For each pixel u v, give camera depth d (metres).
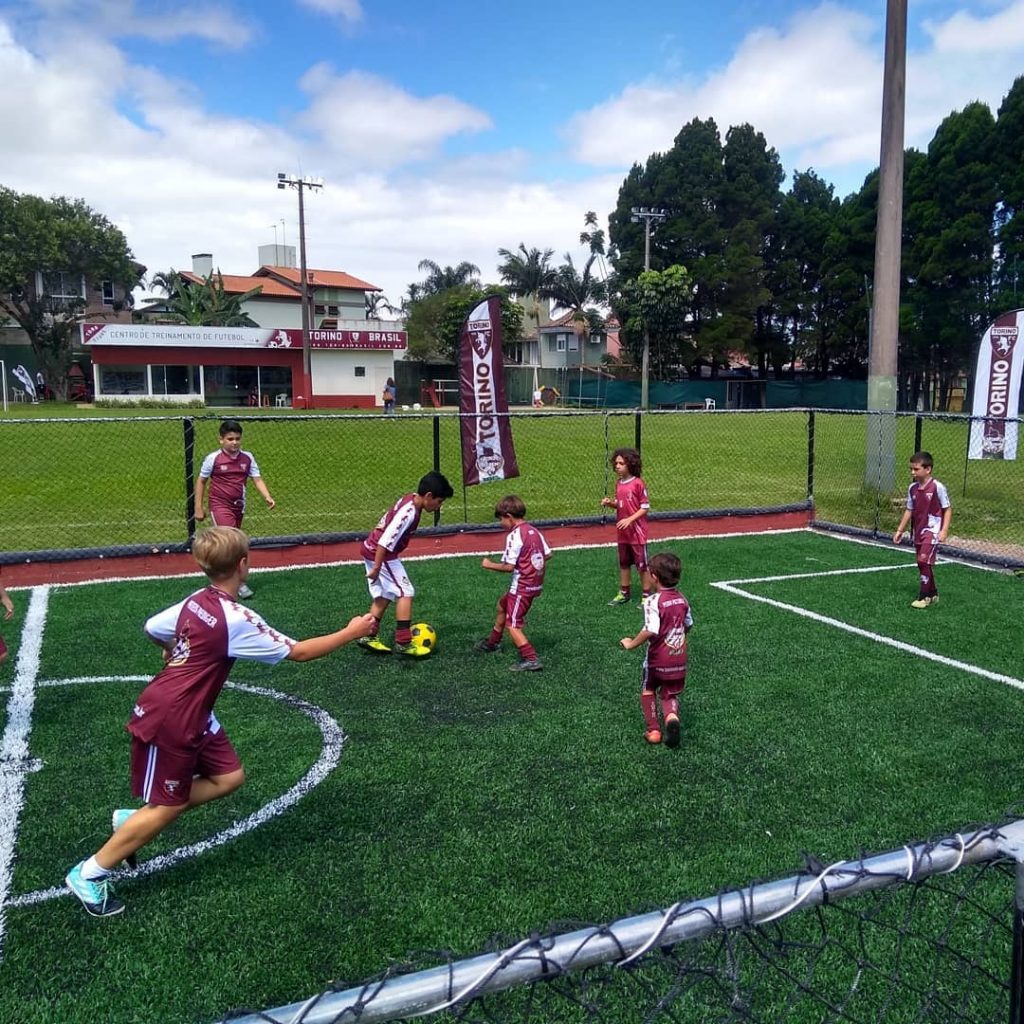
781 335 51.97
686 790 4.27
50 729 4.94
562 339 58.69
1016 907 1.69
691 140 48.41
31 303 43.19
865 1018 2.72
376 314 63.56
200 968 2.94
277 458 17.88
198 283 54.53
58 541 10.33
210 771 3.28
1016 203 36.00
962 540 11.23
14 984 2.86
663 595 4.66
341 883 3.45
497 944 1.53
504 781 4.36
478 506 13.01
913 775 4.46
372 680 5.80
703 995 2.79
